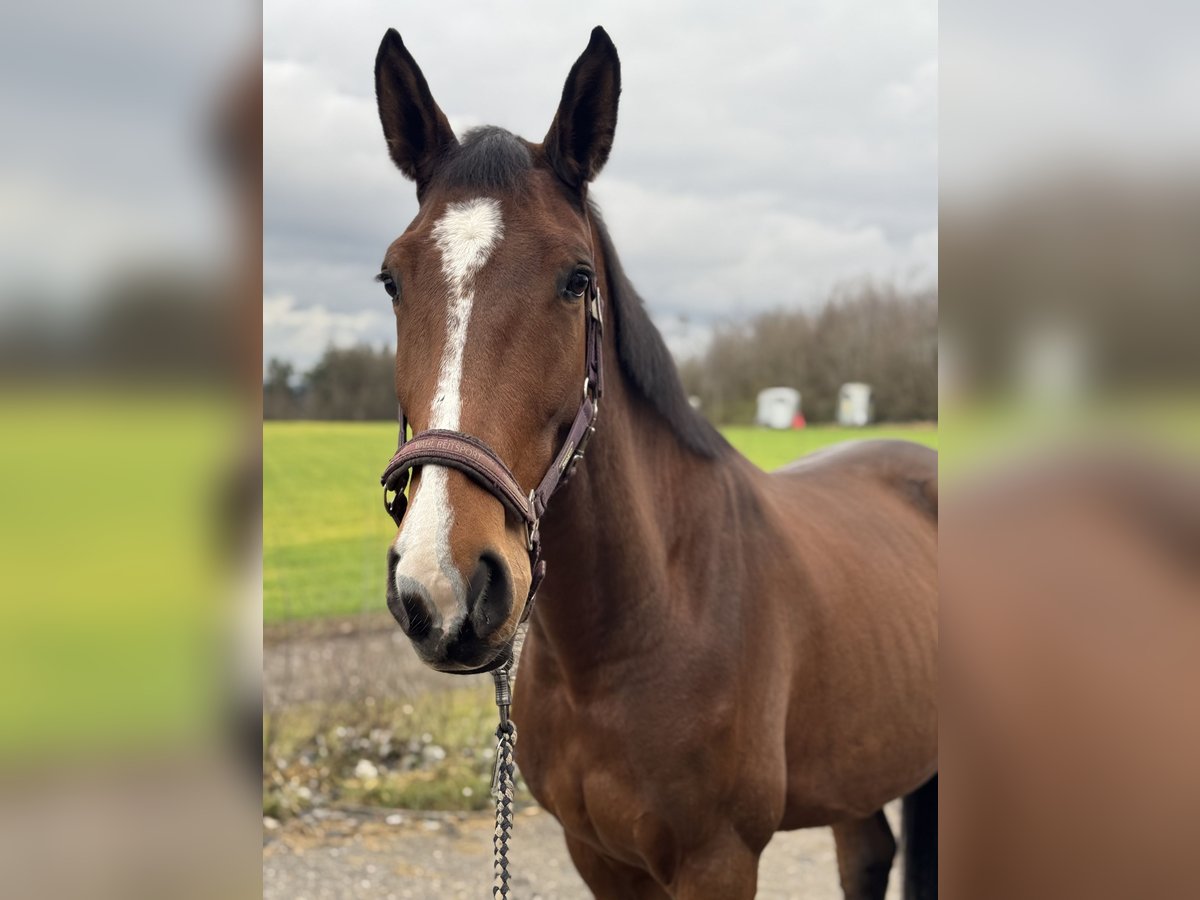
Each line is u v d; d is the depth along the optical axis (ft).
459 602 4.39
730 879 6.58
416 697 16.63
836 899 11.75
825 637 7.50
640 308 6.72
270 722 15.23
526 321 5.07
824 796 7.68
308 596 21.70
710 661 6.49
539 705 6.87
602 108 5.82
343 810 13.89
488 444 4.81
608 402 6.25
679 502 6.77
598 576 6.22
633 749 6.34
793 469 9.98
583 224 5.74
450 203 5.33
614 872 7.15
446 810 14.11
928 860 9.55
